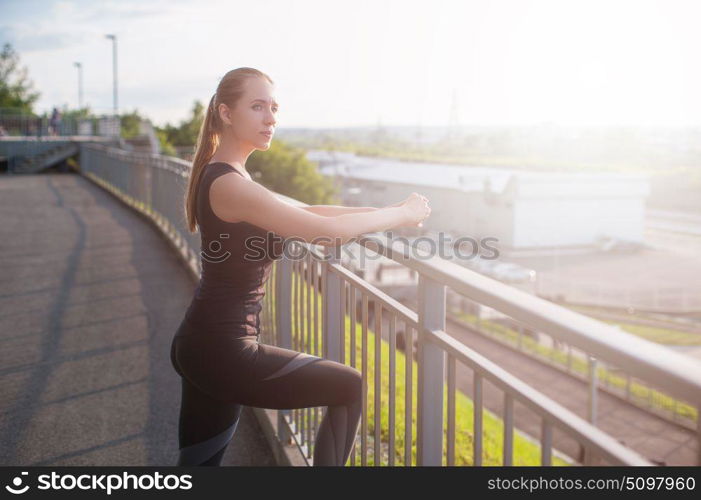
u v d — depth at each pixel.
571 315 1.34
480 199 70.69
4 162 38.84
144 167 15.01
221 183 2.17
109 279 8.61
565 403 25.72
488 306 1.60
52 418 4.34
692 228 86.62
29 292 7.90
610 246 68.69
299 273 3.76
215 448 2.42
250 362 2.24
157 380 5.03
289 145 102.50
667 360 1.07
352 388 2.34
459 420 8.91
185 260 9.20
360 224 2.18
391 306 2.40
